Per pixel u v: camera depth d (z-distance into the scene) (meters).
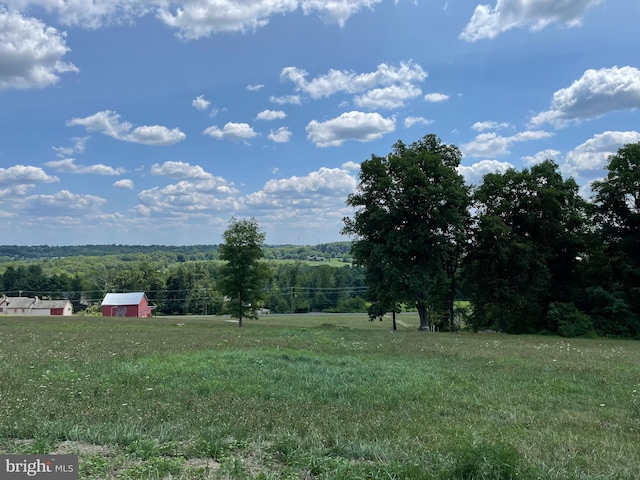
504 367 14.41
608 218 39.28
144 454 5.59
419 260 38.47
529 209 39.16
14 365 12.60
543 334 37.94
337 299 113.31
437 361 15.84
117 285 118.19
